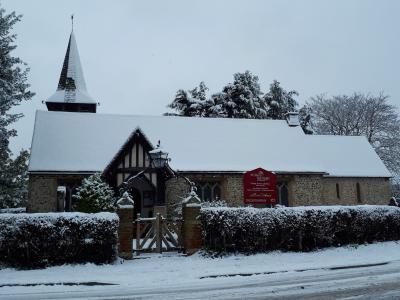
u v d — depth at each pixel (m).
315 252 14.12
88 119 27.62
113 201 18.62
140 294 8.51
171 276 10.62
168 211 24.14
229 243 13.41
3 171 24.78
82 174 23.66
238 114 45.16
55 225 11.97
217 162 26.03
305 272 10.95
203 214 13.74
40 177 23.38
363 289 8.46
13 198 26.45
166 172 22.42
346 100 48.53
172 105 47.16
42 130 25.89
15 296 8.53
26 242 11.73
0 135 21.27
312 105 50.91
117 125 27.62
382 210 16.42
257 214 13.76
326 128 49.31
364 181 30.59
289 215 14.17
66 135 25.92
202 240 13.80
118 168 22.39
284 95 52.06
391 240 16.47
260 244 13.82
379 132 46.38
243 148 27.88
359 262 12.33
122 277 10.54
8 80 21.20
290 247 14.25
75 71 38.12
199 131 28.61
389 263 12.16
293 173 26.55
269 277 10.32
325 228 14.67
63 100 36.25
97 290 9.09
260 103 48.31
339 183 29.97
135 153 22.69
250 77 47.72
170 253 14.00
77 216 12.19
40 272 11.17
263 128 30.47
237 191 25.62
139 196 23.12
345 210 15.32
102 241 12.24
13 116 21.61
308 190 26.91
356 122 47.69
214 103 46.38
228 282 9.74
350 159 31.56
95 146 25.58
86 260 12.27
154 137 27.12
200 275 10.66
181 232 14.43
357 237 15.54
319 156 31.03
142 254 13.86
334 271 11.02
